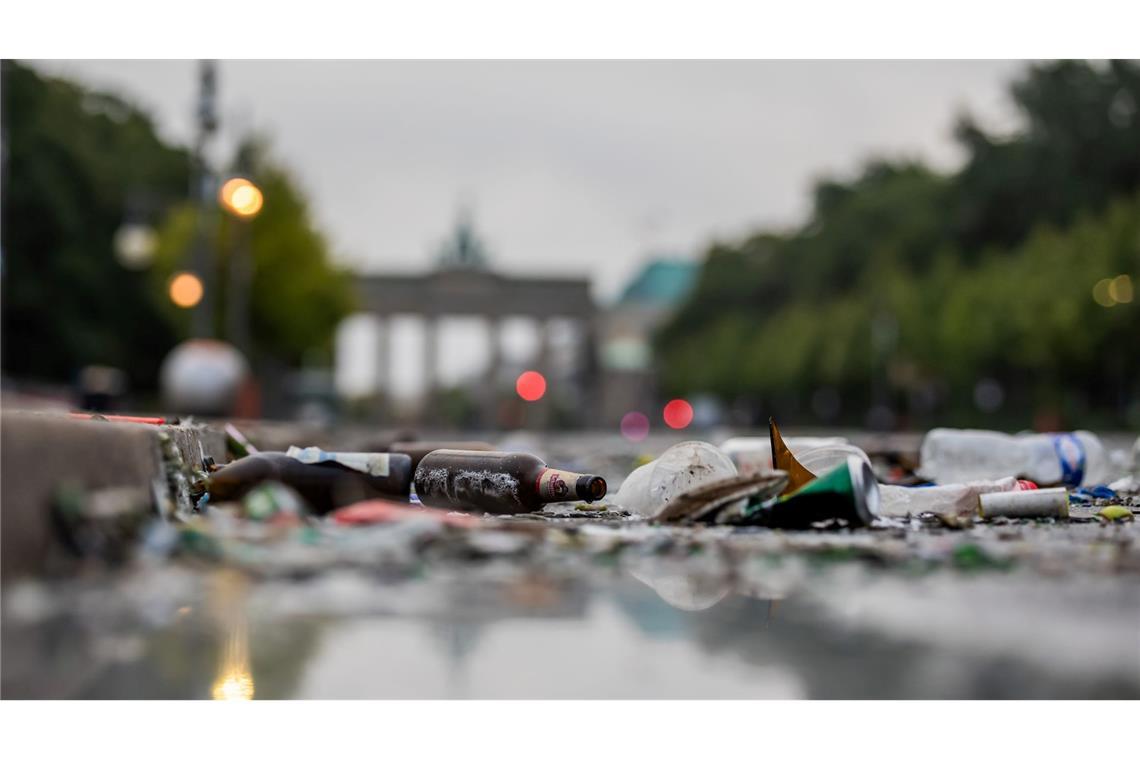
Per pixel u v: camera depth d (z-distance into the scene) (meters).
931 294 69.50
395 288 120.19
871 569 2.79
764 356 95.44
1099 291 49.81
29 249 48.19
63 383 49.75
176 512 2.96
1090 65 69.00
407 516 3.14
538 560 2.71
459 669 1.92
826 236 101.38
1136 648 2.09
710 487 3.63
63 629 2.00
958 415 68.69
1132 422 52.34
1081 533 3.61
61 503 2.39
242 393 27.73
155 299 50.88
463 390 151.50
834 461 4.34
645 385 147.88
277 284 49.16
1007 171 70.31
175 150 66.62
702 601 2.41
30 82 48.81
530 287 121.75
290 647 1.99
